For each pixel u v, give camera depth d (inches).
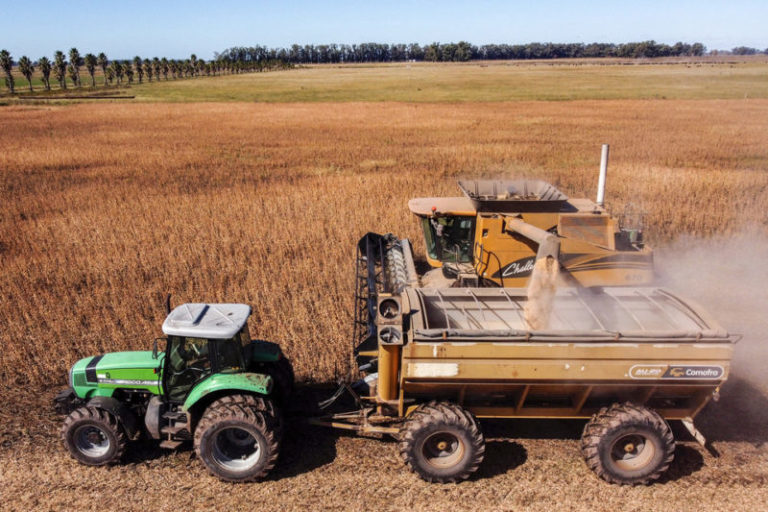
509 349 262.4
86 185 999.6
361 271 512.7
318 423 303.6
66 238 673.0
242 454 283.9
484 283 389.4
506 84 3863.2
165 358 280.1
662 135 1514.5
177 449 302.7
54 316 461.7
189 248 627.8
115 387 290.2
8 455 294.8
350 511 257.3
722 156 1195.3
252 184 984.9
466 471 271.0
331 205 792.9
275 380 310.3
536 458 295.0
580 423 328.2
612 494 268.2
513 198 435.5
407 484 275.3
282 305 475.5
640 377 265.6
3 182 1018.1
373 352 307.6
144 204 834.8
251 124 1932.8
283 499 265.3
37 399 349.7
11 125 1915.6
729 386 365.4
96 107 2591.0
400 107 2428.6
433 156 1248.8
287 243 639.1
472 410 290.4
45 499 264.2
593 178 974.4
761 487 272.5
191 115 2235.5
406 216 727.7
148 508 259.1
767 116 1927.9
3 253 629.6
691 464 289.7
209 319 282.5
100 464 284.7
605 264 378.9
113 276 550.3
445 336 262.7
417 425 266.7
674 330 286.2
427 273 437.4
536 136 1531.7
